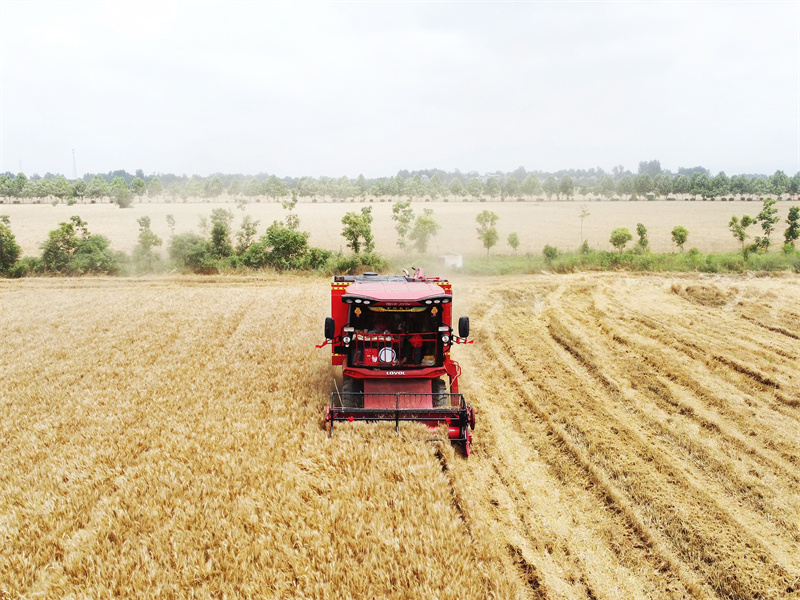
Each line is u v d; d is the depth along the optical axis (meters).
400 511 8.50
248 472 9.55
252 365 15.73
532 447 11.23
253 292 27.98
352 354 11.88
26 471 9.83
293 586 7.03
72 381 14.78
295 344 17.91
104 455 10.23
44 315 22.59
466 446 10.68
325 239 58.25
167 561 7.36
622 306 24.45
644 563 7.74
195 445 10.58
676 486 9.62
